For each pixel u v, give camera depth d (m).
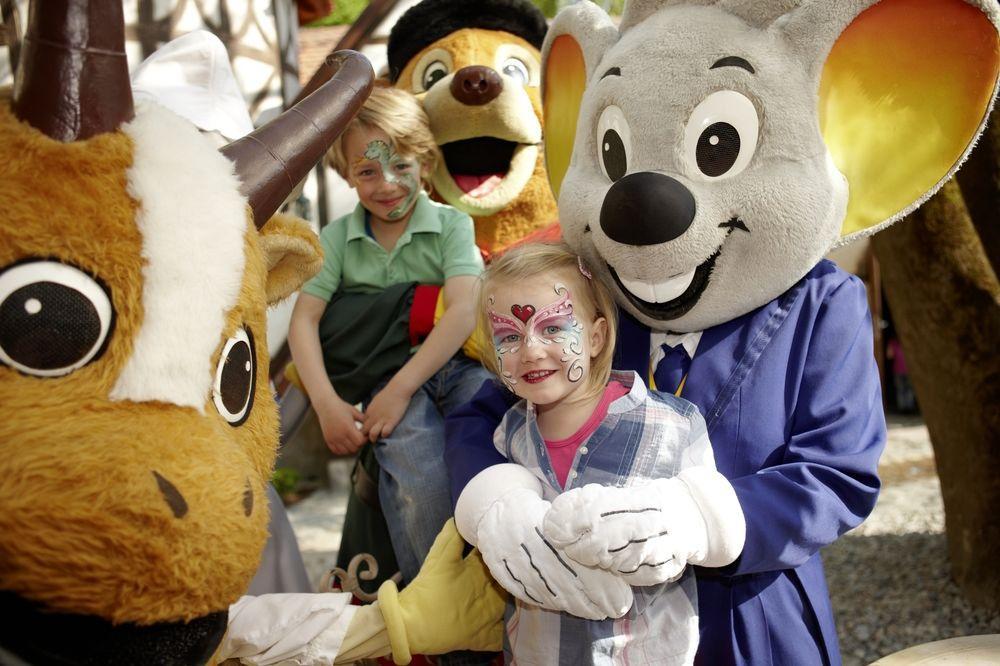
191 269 1.27
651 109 1.83
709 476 1.64
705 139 1.81
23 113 1.27
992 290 3.83
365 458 2.61
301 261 1.79
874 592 4.36
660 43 1.86
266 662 1.78
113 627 1.22
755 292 1.85
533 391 1.75
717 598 1.85
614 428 1.77
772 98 1.79
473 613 1.86
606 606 1.61
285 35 4.18
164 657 1.25
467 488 1.76
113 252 1.24
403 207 2.59
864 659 3.82
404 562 2.38
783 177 1.78
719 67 1.80
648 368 2.02
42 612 1.19
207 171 1.34
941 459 4.21
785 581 1.88
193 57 2.40
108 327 1.24
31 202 1.22
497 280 1.80
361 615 1.81
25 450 1.15
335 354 2.59
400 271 2.62
